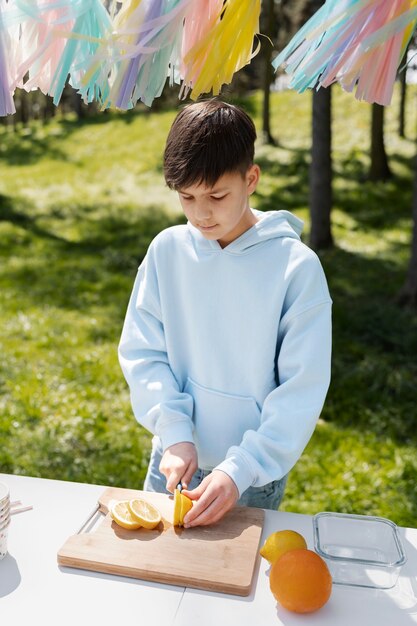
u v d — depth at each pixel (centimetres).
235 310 142
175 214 1002
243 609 105
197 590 109
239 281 141
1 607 104
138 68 107
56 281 685
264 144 1232
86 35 106
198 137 121
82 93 111
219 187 123
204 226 128
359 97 110
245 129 126
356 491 312
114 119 1509
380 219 928
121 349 157
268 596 108
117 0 107
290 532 115
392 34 102
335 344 523
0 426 366
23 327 541
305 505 303
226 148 121
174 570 110
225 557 114
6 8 106
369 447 361
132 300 158
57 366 464
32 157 1347
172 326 152
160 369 152
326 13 104
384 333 544
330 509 300
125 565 111
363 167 1110
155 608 105
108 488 135
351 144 1194
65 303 617
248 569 111
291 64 107
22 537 121
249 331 142
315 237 812
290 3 1477
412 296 608
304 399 135
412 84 1394
